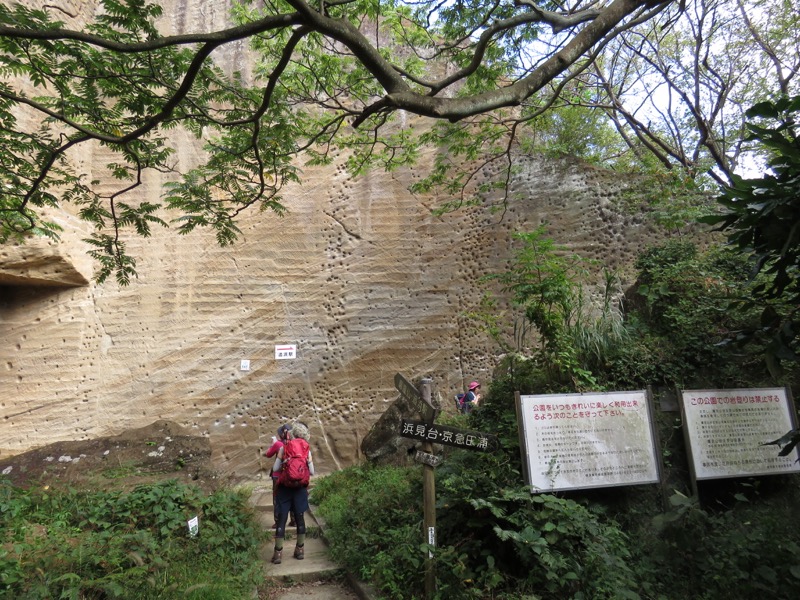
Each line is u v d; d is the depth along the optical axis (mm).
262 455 11875
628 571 3793
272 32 6887
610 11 4406
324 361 12289
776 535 3982
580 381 5355
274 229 12758
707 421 4773
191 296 12406
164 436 8992
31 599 3432
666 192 9680
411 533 4617
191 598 3982
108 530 4730
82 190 5684
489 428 5355
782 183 3420
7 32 3166
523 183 12430
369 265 12625
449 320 12219
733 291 6227
